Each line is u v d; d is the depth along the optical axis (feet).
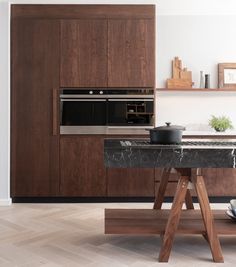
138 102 15.35
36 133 15.30
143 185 15.47
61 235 10.98
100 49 15.26
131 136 15.40
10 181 15.30
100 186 15.39
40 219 12.81
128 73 15.30
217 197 15.75
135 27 15.26
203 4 15.76
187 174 9.11
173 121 17.30
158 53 17.25
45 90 15.26
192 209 11.50
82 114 15.35
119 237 10.80
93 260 9.01
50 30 15.20
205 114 17.29
